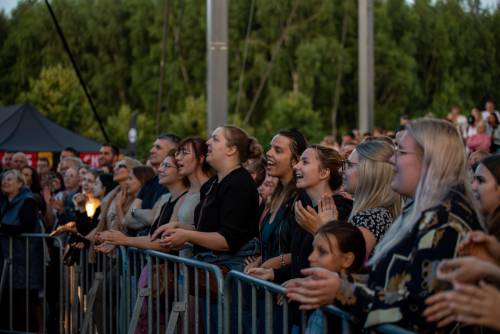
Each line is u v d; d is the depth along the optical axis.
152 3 52.75
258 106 49.12
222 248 5.13
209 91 9.95
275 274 4.68
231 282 4.47
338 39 50.66
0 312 8.27
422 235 3.03
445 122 3.25
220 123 9.91
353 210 4.24
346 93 50.12
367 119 15.88
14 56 51.69
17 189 8.27
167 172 6.00
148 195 6.78
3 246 8.23
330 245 3.68
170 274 5.41
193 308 5.08
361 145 4.32
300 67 48.00
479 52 46.81
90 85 52.25
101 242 6.21
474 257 2.85
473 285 2.65
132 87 51.94
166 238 5.11
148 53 52.16
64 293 7.71
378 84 50.09
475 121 14.07
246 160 5.38
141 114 49.44
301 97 44.88
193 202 5.83
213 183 5.39
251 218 5.25
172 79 46.78
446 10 50.31
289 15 50.22
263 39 50.62
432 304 2.71
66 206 9.10
